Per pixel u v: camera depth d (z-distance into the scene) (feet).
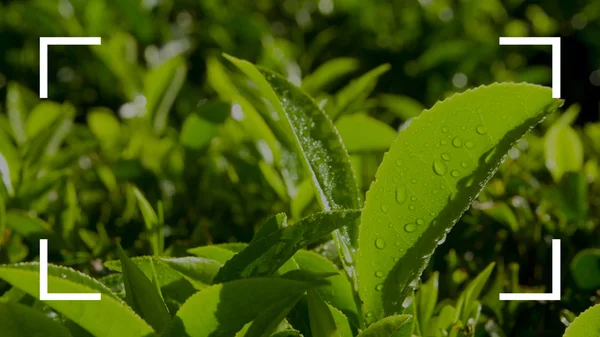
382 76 4.45
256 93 2.45
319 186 1.65
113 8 4.10
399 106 3.26
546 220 2.13
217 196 2.34
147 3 4.05
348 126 2.30
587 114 6.01
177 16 4.47
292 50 4.26
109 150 2.86
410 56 4.48
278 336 1.54
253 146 2.61
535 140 2.99
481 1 4.65
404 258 1.60
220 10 4.25
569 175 2.19
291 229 1.56
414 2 4.61
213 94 3.92
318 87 3.22
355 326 1.64
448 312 1.75
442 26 4.51
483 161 1.58
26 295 1.63
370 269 1.61
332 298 1.66
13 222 1.99
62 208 2.13
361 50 4.53
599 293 1.93
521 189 2.28
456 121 1.58
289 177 2.29
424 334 1.75
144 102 3.17
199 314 1.48
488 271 1.78
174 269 1.57
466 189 1.59
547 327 1.92
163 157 2.68
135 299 1.53
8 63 4.32
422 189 1.59
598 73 5.77
